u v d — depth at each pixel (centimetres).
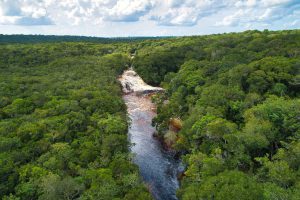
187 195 2903
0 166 3416
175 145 4900
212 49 11281
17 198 2983
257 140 3769
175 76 9012
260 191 2639
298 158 3325
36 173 3384
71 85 7519
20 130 4362
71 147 4134
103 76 9206
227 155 3838
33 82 7562
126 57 13212
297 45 8381
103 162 3750
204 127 4366
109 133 4653
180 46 13238
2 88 6606
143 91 9481
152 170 4503
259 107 4575
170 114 5997
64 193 3025
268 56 7725
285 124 4109
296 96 5944
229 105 5294
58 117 4997
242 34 14062
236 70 6531
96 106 5875
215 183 2872
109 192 3009
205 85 6800
